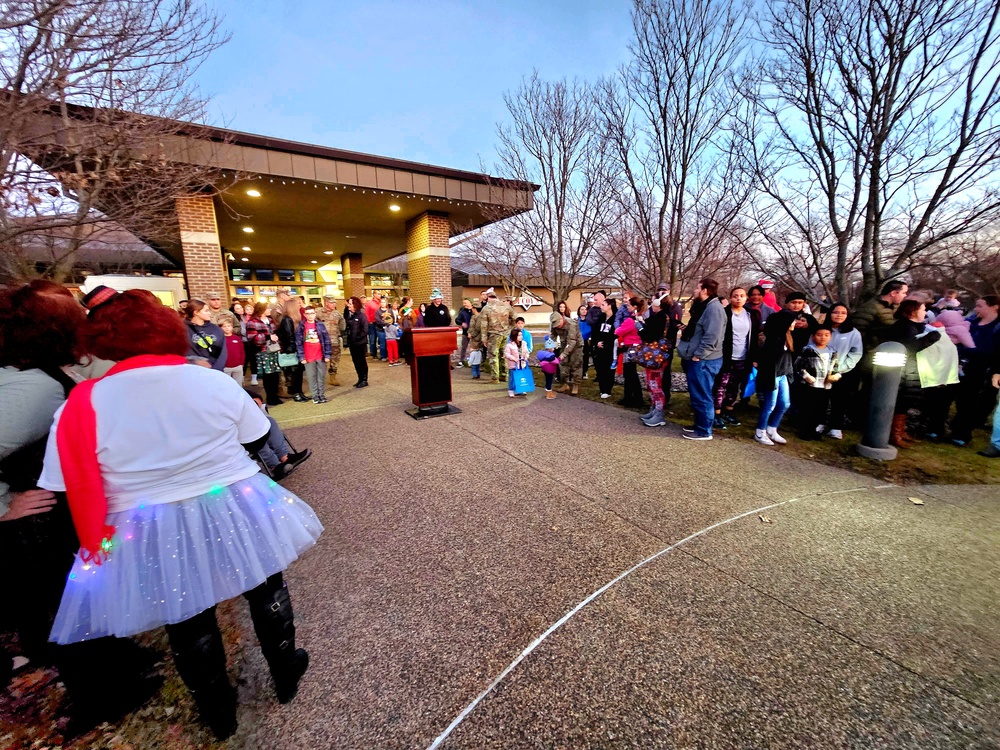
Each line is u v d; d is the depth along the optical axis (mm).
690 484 3451
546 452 4211
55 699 1631
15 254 3613
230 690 1463
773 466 3799
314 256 22406
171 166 4375
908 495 3225
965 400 4219
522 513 3023
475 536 2744
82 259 10086
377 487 3486
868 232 5203
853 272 5836
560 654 1805
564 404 6137
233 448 1360
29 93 3023
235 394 1368
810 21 5062
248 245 18250
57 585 1595
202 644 1341
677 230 6961
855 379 4387
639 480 3541
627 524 2852
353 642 1896
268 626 1499
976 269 5758
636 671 1714
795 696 1591
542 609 2078
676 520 2895
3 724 1518
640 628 1939
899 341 4039
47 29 2850
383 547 2643
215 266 9586
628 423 5168
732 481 3500
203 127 4762
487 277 24031
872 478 3545
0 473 1322
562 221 8750
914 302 4004
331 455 4215
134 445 1150
